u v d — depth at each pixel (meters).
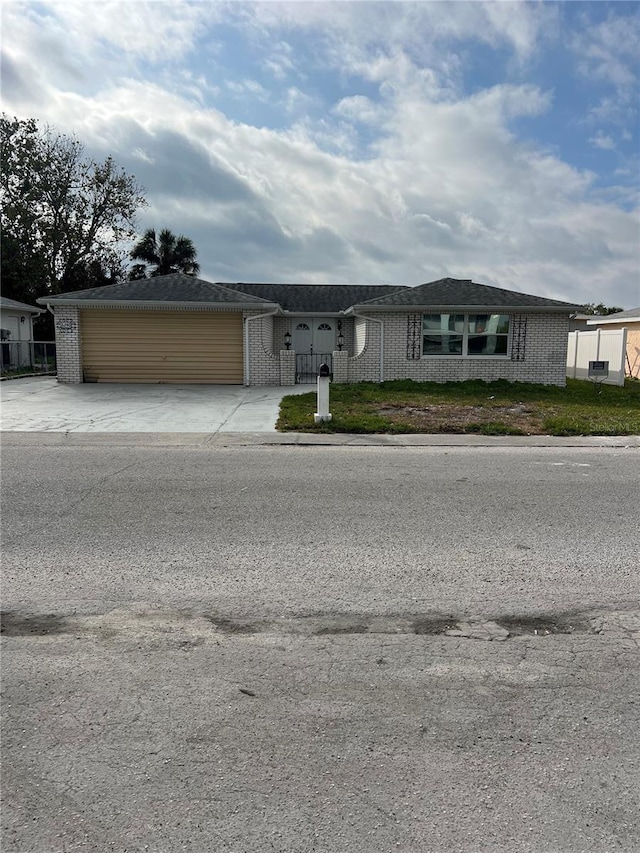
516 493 6.05
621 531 4.84
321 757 2.21
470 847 1.81
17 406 12.44
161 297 17.12
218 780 2.08
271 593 3.61
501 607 3.47
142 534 4.62
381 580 3.81
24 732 2.32
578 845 1.83
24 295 32.75
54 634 3.09
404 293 18.70
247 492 5.95
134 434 9.47
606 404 14.02
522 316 17.98
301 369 22.52
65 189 33.91
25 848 1.79
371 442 9.12
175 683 2.67
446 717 2.46
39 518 4.99
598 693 2.64
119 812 1.94
